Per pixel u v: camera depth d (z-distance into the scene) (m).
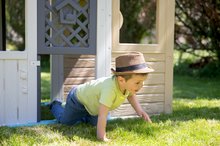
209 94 6.41
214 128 3.54
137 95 4.24
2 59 3.68
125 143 3.02
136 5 10.73
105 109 3.17
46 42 3.83
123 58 3.09
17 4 11.43
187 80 8.57
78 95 3.47
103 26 4.00
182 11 8.90
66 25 3.91
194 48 9.36
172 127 3.54
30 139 3.08
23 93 3.76
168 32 4.35
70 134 3.26
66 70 5.00
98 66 4.01
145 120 3.70
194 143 3.03
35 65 3.77
